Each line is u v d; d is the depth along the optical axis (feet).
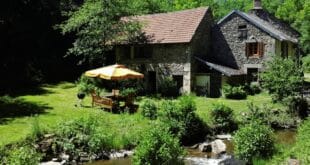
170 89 106.11
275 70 87.97
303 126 57.26
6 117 69.97
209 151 62.44
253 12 143.02
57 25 119.55
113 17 111.86
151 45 113.29
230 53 117.91
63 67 127.54
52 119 69.00
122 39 115.24
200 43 113.09
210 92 107.34
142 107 76.23
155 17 121.90
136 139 61.36
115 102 79.61
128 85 108.99
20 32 119.03
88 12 110.32
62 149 57.00
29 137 56.75
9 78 110.52
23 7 119.75
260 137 49.55
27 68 116.26
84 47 112.06
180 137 66.08
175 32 110.93
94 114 74.38
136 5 132.26
